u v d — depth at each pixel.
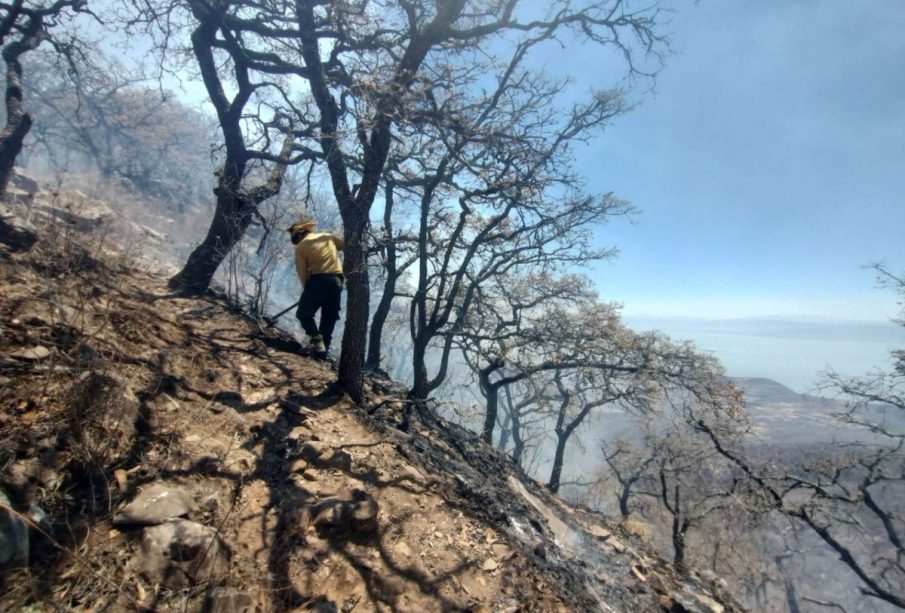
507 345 11.98
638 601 4.78
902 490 20.16
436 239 10.64
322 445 3.48
